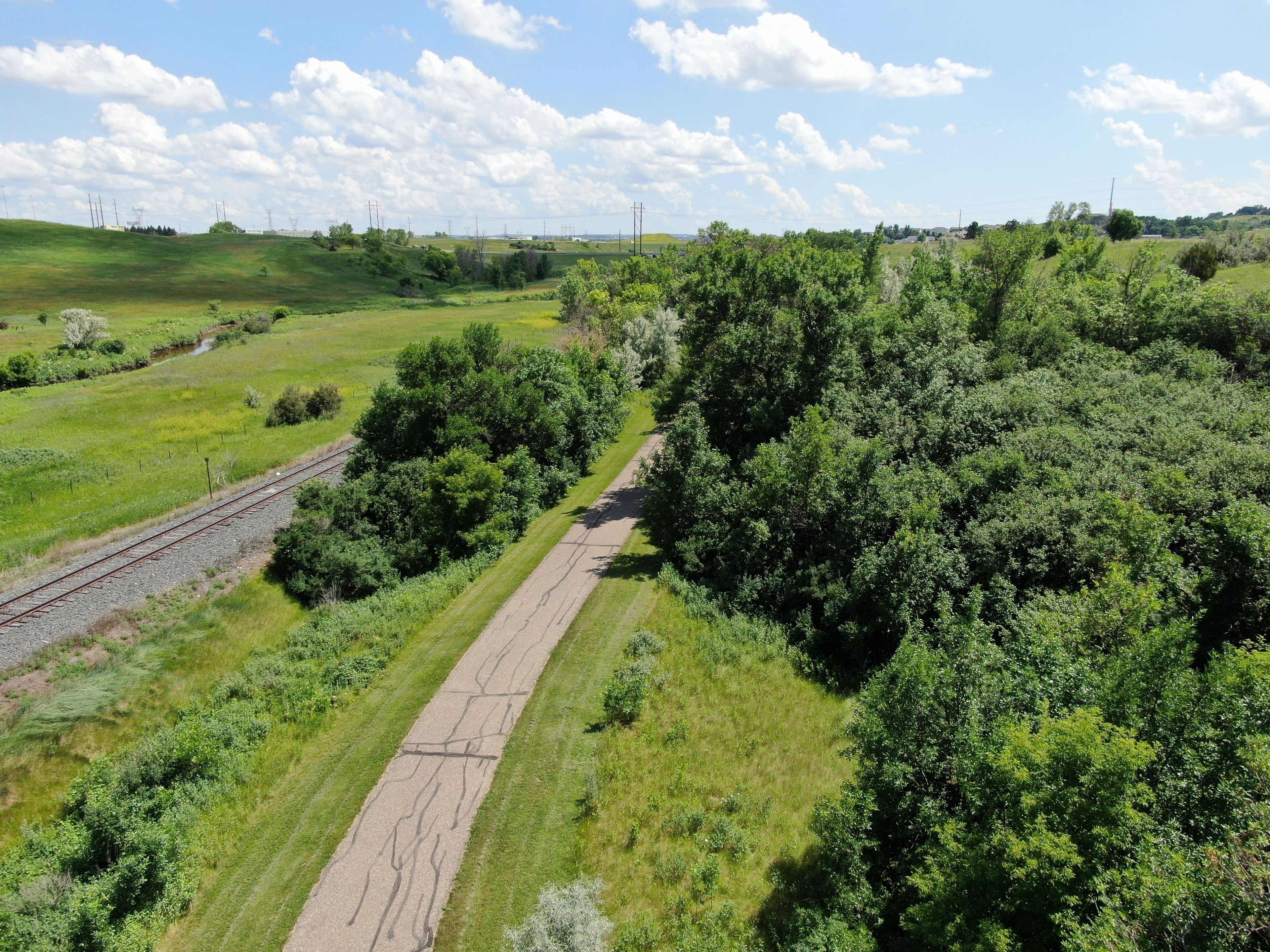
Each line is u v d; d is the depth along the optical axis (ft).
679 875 57.47
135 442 177.06
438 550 118.21
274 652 93.91
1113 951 33.53
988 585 87.66
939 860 46.34
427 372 140.46
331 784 67.15
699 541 107.55
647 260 370.53
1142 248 190.39
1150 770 45.98
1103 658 55.16
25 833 61.72
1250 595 70.69
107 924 51.52
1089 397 119.03
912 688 54.49
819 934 50.14
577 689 79.66
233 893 56.49
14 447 168.25
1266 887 34.50
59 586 101.45
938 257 262.26
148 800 63.16
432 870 57.57
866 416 119.85
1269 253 253.85
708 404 133.49
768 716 77.87
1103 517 80.69
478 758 69.51
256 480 150.92
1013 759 42.42
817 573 96.32
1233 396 114.32
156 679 83.97
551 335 304.09
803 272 130.52
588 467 160.25
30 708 75.82
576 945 46.39
